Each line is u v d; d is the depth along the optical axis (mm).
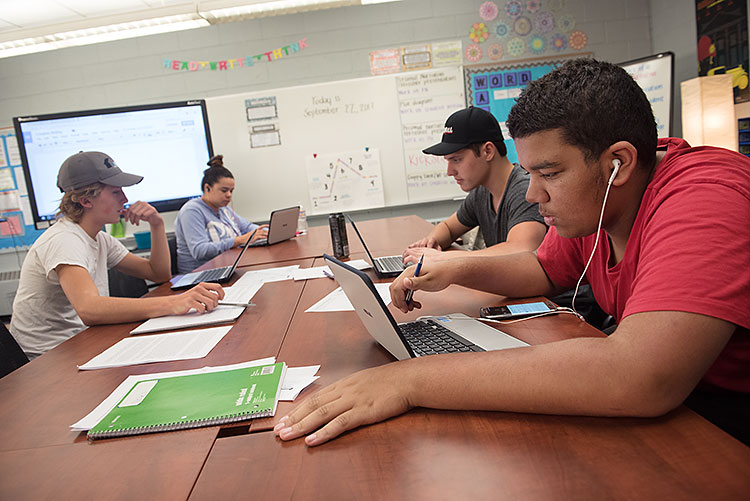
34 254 1620
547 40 4453
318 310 1280
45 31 3365
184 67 4426
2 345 1355
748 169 699
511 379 617
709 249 587
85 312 1399
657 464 510
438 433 616
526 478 514
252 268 2090
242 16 3541
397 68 4453
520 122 752
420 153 4512
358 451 601
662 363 550
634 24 4453
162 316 1373
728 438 540
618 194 771
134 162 4316
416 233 2574
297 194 4543
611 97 707
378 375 693
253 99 4445
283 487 549
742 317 555
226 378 854
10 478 629
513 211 1760
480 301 1181
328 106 4457
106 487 586
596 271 1016
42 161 4254
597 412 583
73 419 788
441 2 4402
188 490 563
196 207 3250
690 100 3592
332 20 4414
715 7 3695
